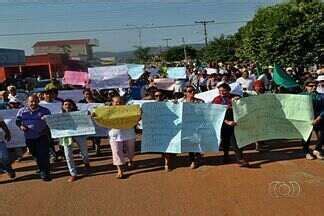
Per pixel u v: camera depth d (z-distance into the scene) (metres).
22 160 11.50
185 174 9.17
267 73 18.11
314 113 9.91
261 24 30.02
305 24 25.77
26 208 7.86
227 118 9.64
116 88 16.34
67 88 20.41
